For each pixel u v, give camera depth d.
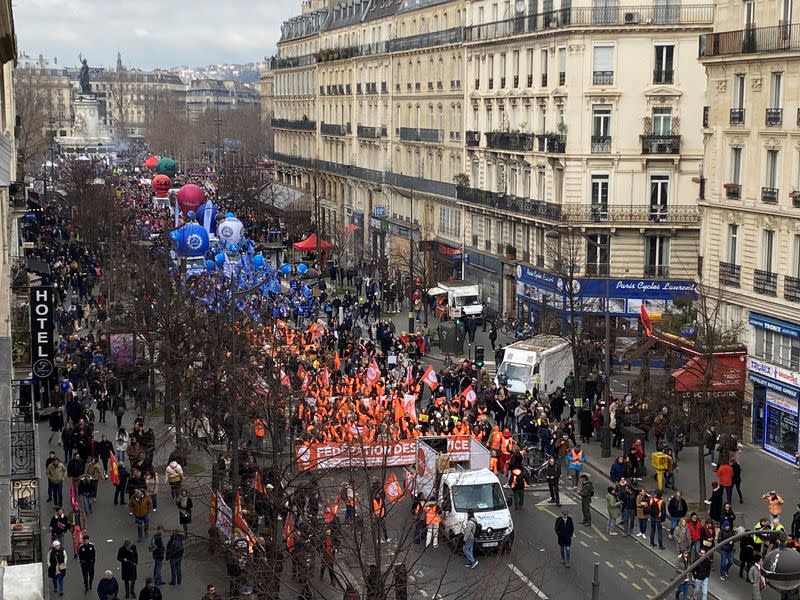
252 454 36.31
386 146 110.56
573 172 69.31
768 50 48.47
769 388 48.25
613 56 68.19
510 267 79.12
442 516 36.84
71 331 65.94
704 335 47.28
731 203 51.59
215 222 75.75
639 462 45.25
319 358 58.34
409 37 101.94
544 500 43.34
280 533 33.62
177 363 47.16
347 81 124.19
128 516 40.59
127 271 76.06
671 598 33.81
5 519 15.19
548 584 34.53
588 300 66.69
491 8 83.44
